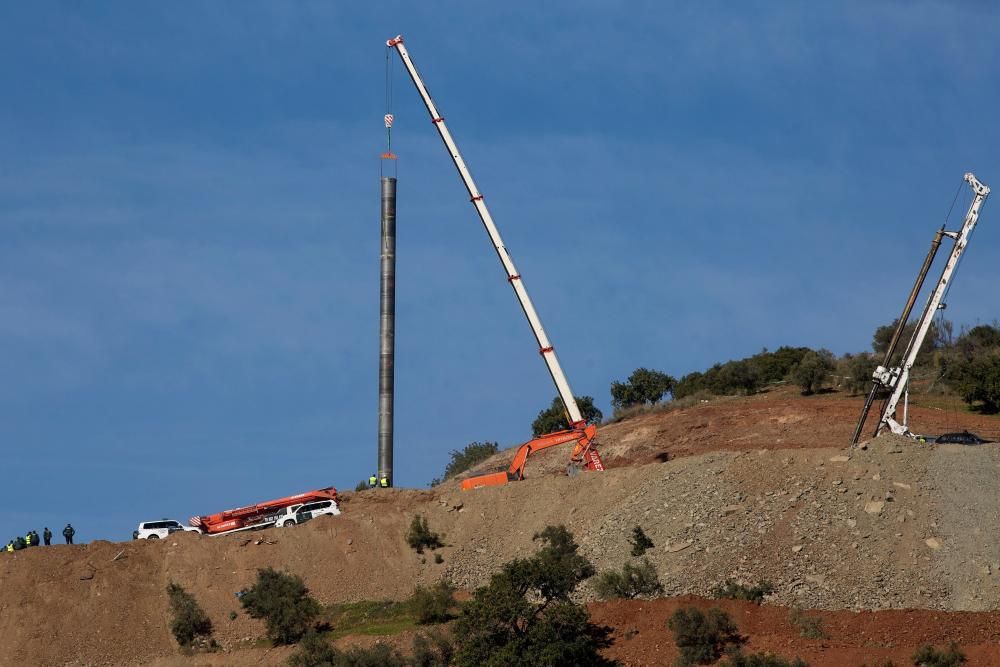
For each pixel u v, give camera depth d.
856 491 125.81
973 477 125.00
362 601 137.00
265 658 126.38
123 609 136.12
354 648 118.38
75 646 131.62
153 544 144.88
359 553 143.75
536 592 121.56
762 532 123.12
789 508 125.69
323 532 146.75
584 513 142.50
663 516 132.50
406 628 128.00
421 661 114.00
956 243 139.12
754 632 109.81
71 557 141.25
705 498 131.75
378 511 150.12
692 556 123.00
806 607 112.31
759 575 117.38
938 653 101.94
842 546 118.94
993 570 112.88
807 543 120.19
